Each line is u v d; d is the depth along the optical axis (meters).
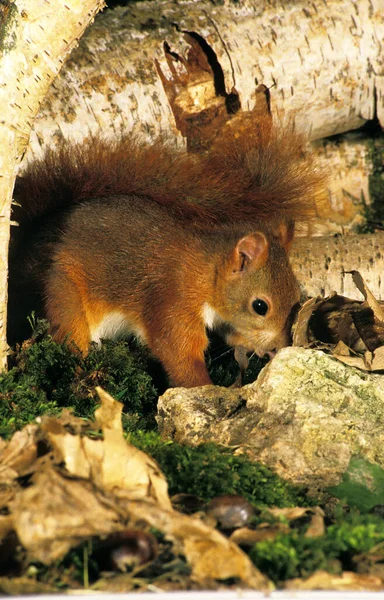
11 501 4.00
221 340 8.73
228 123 9.14
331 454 5.40
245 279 7.73
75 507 3.79
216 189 8.34
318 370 6.01
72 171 8.36
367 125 10.10
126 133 8.95
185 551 3.77
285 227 8.19
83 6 5.96
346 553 4.11
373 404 5.83
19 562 3.82
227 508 4.36
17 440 4.60
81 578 3.76
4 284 6.39
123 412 6.94
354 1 9.23
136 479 4.29
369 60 9.31
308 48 9.15
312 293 9.14
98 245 7.98
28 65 5.94
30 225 8.23
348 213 10.13
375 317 6.79
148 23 9.05
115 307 8.10
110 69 8.88
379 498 5.04
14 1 5.77
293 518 4.51
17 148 6.16
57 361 6.86
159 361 8.03
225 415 5.94
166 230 7.95
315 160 9.61
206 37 9.00
